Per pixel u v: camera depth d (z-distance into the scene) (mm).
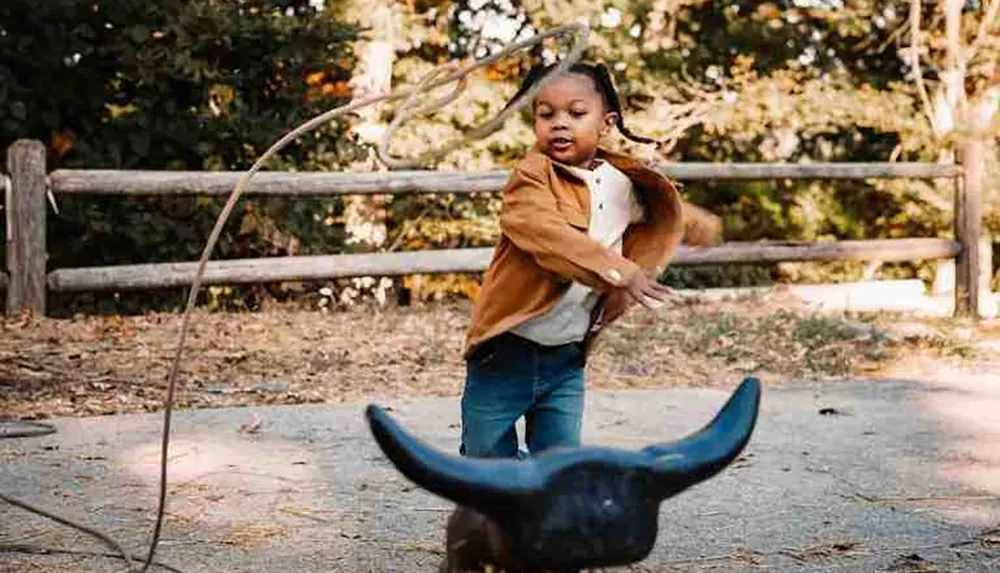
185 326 2939
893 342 8945
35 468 5027
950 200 14016
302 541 4109
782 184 14883
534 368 3439
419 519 4379
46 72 10211
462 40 14664
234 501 4574
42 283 9164
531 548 1966
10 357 7523
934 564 3895
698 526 4301
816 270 14719
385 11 12961
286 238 10547
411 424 6051
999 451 5520
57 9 9938
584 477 1985
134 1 10188
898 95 14273
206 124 10477
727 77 15422
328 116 2914
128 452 5340
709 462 2080
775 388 7293
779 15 15062
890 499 4668
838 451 5480
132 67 10266
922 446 5613
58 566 3805
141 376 7195
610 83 3451
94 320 9039
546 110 3383
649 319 9766
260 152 10719
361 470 5062
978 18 14727
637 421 6219
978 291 11297
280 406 6477
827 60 15430
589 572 3730
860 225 15008
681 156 15266
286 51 10641
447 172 10156
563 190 3332
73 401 6531
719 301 10969
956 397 6980
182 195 9648
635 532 2006
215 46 10523
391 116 13219
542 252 3164
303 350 8133
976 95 14508
